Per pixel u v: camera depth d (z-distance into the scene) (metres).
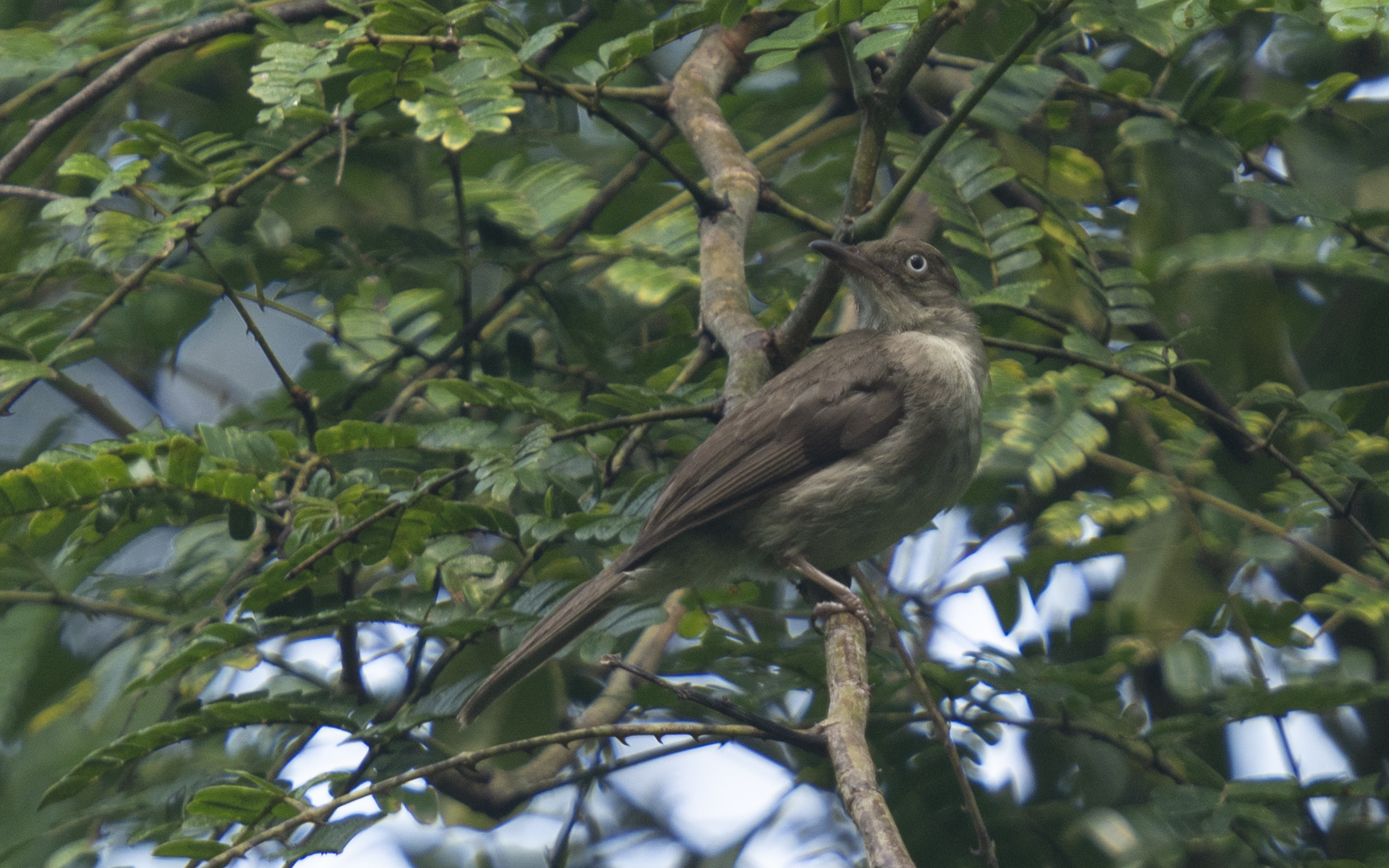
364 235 12.42
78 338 10.10
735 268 10.87
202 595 10.65
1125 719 9.73
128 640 10.51
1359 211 10.07
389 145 13.02
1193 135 10.59
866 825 6.15
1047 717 10.42
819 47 11.89
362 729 8.55
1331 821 9.91
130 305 12.85
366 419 12.16
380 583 12.08
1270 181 11.06
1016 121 10.21
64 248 10.41
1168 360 9.93
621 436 10.41
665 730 7.16
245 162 10.74
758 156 13.98
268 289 12.88
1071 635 10.80
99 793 10.62
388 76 8.75
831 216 13.91
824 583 9.88
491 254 11.42
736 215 11.11
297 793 8.05
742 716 7.07
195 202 9.96
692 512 9.77
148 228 9.87
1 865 10.20
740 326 10.52
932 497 10.38
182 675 10.39
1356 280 12.06
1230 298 11.25
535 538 9.14
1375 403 11.59
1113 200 12.57
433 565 9.53
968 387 10.39
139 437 9.09
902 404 10.20
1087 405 9.78
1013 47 8.61
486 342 12.07
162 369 13.61
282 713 8.52
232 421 12.83
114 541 10.09
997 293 9.98
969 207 10.80
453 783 9.92
